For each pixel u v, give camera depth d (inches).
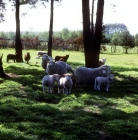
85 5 592.7
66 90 428.5
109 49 2438.5
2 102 355.3
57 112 324.5
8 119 288.7
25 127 264.2
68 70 570.6
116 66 949.2
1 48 1963.6
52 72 529.7
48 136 245.1
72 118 299.7
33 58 1209.4
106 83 458.6
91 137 246.1
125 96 422.9
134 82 566.6
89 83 485.7
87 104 370.3
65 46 2158.0
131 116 315.6
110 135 254.2
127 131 262.4
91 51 604.7
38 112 316.8
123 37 2320.4
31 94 419.5
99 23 620.7
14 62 971.3
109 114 317.4
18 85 493.4
